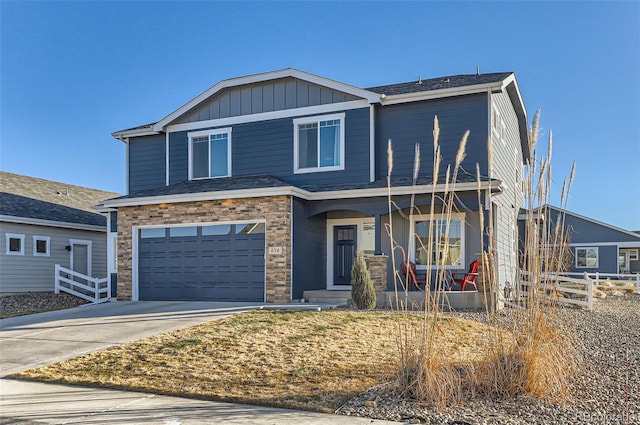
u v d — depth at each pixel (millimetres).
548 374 5855
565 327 7844
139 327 10234
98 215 24141
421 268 14812
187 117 17891
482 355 7434
